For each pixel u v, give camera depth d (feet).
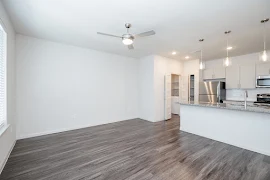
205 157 7.98
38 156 7.98
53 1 6.69
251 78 15.08
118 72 16.76
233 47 13.50
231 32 10.05
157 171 6.61
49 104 12.04
